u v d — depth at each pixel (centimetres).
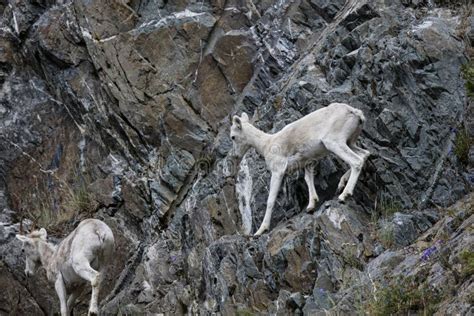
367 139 3684
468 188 3397
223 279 3609
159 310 4091
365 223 3484
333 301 3145
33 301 4831
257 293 3475
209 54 4850
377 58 3781
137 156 4928
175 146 4744
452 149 3484
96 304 3831
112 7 4991
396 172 3581
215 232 4084
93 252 3944
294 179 3831
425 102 3634
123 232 4834
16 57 5575
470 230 2944
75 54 5222
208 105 4800
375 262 3216
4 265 4916
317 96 3962
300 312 3262
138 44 4925
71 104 5272
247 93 4644
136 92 4875
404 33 3800
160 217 4622
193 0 4978
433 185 3481
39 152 5381
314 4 4706
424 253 3023
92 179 5144
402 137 3628
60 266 4047
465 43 3688
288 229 3541
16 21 5497
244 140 3856
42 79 5512
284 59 4653
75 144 5275
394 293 2888
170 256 4334
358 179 3638
